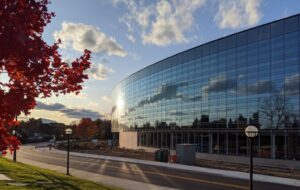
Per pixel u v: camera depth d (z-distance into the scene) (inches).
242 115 1867.6
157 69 2849.4
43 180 861.2
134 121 3395.7
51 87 264.5
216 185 946.1
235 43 1934.1
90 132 5305.1
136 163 1641.2
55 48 252.1
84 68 273.7
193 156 1660.9
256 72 1788.9
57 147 3545.8
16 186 716.7
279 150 1636.3
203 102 2198.6
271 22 1713.8
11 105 235.3
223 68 2021.4
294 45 1603.1
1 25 190.2
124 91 3796.8
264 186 935.0
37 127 5787.4
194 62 2304.4
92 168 1407.5
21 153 2564.0
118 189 790.5
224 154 1979.6
